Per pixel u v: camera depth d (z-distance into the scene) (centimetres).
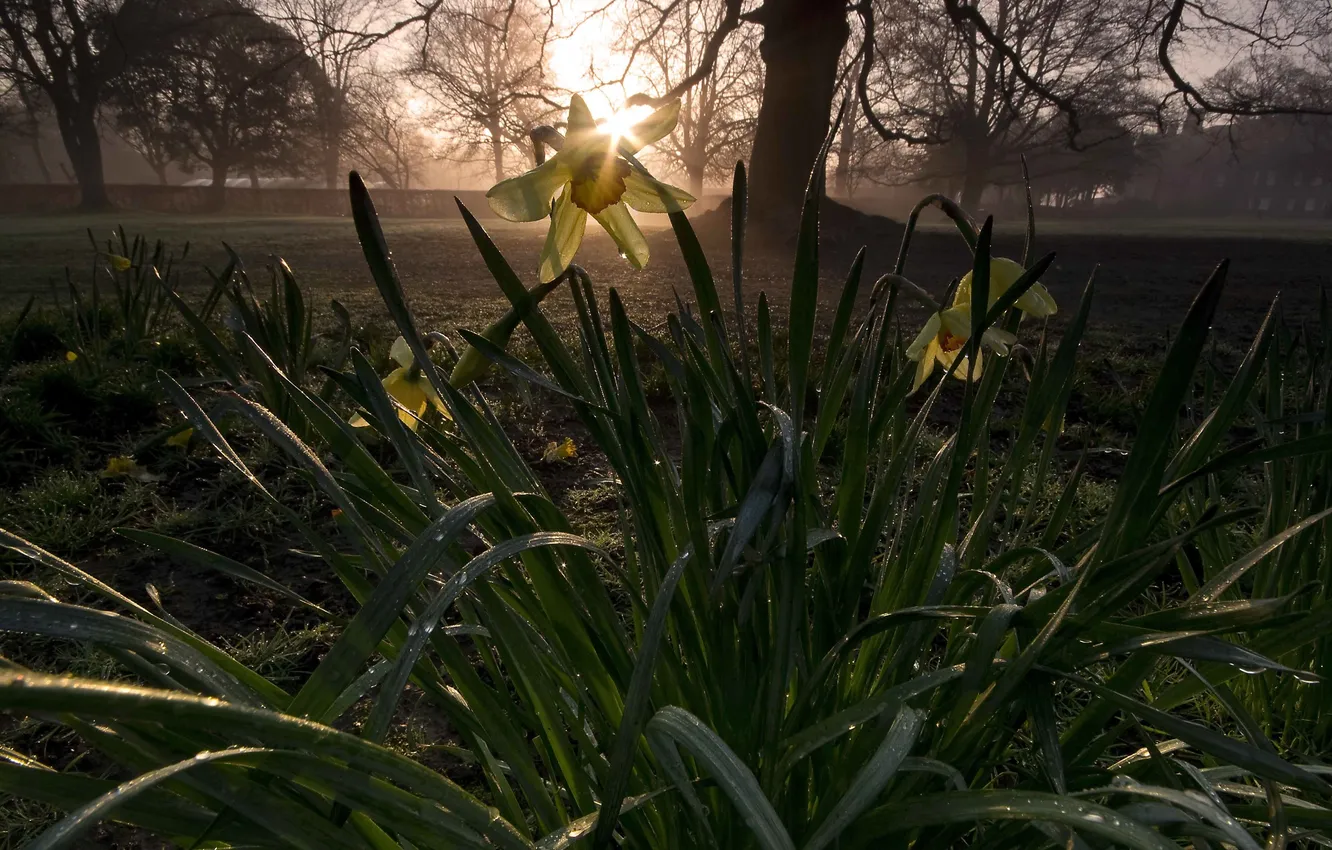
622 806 84
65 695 48
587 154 101
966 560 125
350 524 102
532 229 2550
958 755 96
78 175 3734
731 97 3634
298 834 72
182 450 343
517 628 92
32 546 79
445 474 111
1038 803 72
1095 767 101
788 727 101
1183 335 77
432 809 75
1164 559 83
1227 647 81
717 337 108
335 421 91
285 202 4369
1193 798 74
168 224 2545
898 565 123
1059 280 1221
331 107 4250
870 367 112
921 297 119
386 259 89
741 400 100
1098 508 292
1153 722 83
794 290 96
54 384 384
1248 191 7006
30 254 1288
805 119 1557
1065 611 83
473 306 796
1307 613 87
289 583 250
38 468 328
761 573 91
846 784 95
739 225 107
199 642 86
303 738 62
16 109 4647
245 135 4041
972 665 83
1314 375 172
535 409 428
